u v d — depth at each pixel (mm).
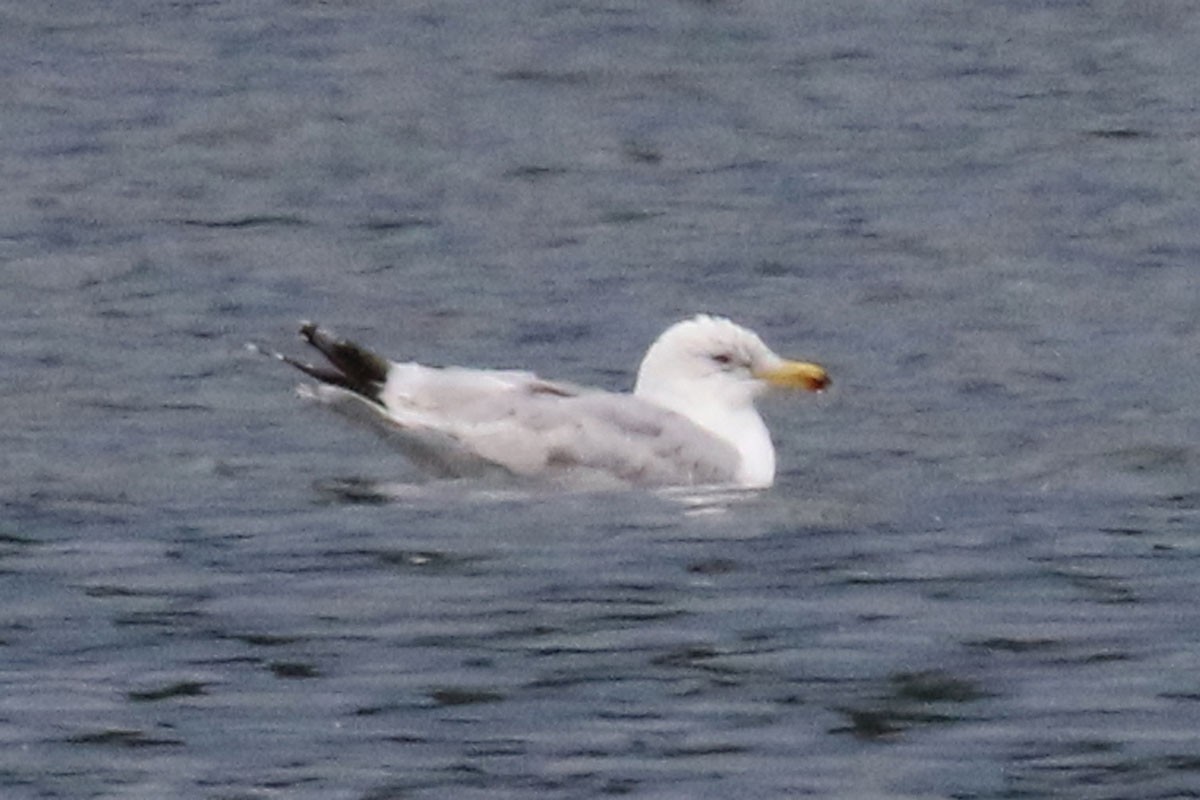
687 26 39250
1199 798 14414
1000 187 30984
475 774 14656
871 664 16203
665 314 26125
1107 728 15258
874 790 14477
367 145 33188
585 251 28516
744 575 17719
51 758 14875
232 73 36500
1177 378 23312
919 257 28062
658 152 32875
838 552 18203
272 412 21969
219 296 26516
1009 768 14758
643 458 19391
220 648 16422
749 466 19750
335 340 19578
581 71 36969
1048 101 35125
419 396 19469
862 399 22719
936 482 20094
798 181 31406
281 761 14828
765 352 19984
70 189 30938
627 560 17969
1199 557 18078
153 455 20672
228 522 18797
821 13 39969
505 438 19281
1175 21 39312
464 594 17312
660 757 14898
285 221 29703
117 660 16266
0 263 27703
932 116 34438
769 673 16047
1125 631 16719
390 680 15953
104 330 25047
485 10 40062
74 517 18969
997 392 22906
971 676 16016
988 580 17656
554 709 15516
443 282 27344
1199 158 32125
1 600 17250
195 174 31719
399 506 19078
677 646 16484
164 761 14836
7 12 39469
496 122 34375
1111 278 27156
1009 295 26547
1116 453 20969
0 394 22609
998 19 39500
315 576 17656
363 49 37875
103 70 36500
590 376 24219
